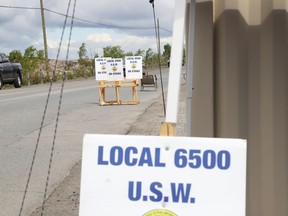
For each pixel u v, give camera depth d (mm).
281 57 3133
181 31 2400
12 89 29453
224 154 2281
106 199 2316
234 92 3166
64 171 7125
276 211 3172
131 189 2311
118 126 11477
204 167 2285
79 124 12102
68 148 8930
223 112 3184
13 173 7027
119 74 17797
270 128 3160
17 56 44469
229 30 3152
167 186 2297
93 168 2324
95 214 2320
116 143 2322
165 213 2297
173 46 2400
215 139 2285
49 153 8500
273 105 3150
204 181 2285
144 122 11992
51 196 5809
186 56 3402
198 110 3297
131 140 2316
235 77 3160
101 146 2326
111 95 22547
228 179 2277
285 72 3139
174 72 2389
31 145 9305
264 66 3158
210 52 3264
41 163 7703
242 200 2270
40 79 41844
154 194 2299
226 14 3150
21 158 8117
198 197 2283
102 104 17234
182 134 8688
